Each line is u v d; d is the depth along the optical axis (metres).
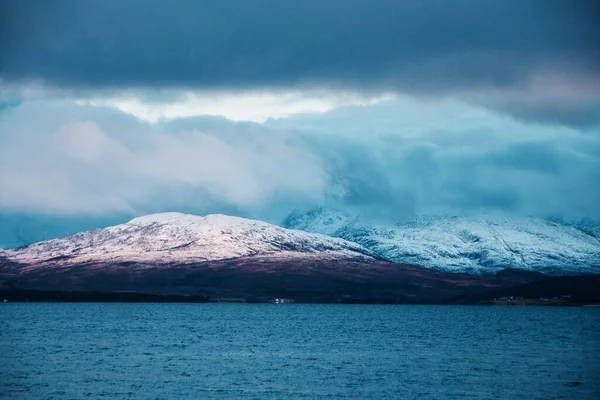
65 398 174.62
